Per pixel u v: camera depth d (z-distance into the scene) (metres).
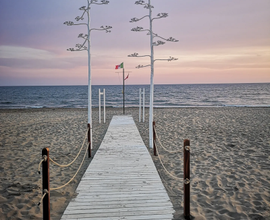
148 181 5.59
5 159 7.97
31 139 11.10
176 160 7.64
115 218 3.96
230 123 15.09
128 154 7.97
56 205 4.59
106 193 4.94
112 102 44.12
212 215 4.25
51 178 6.18
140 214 4.11
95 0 8.55
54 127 14.38
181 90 87.75
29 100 50.25
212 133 11.96
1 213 4.37
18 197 4.99
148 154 7.98
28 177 6.27
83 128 13.98
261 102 41.06
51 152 8.85
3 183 5.84
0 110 27.02
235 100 45.62
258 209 4.46
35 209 4.52
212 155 8.19
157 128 13.56
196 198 4.96
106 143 9.62
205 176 6.23
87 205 4.43
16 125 15.21
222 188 5.44
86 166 7.19
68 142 10.48
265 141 10.02
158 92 75.75
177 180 5.94
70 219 3.93
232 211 4.39
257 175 6.21
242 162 7.35
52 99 52.59
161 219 3.97
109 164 6.89
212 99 48.62
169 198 4.73
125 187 5.24
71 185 5.67
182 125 14.49
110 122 15.61
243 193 5.15
